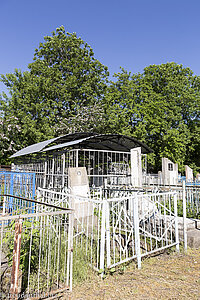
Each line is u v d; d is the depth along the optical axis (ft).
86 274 12.87
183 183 19.10
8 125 74.28
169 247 17.58
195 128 91.35
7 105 78.84
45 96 80.74
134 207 14.80
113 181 44.06
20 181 28.02
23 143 77.00
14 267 9.25
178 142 83.10
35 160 51.52
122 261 13.75
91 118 73.31
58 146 40.45
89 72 86.02
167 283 12.33
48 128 72.79
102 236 13.20
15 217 9.45
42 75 82.53
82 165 52.13
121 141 43.32
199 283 12.36
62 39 88.53
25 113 75.77
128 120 80.18
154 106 80.79
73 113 82.38
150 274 13.43
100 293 11.18
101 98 84.79
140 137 77.87
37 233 13.88
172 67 93.30
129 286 11.92
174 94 87.40
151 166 90.48
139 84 88.38
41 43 89.40
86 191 26.23
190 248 18.15
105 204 13.50
